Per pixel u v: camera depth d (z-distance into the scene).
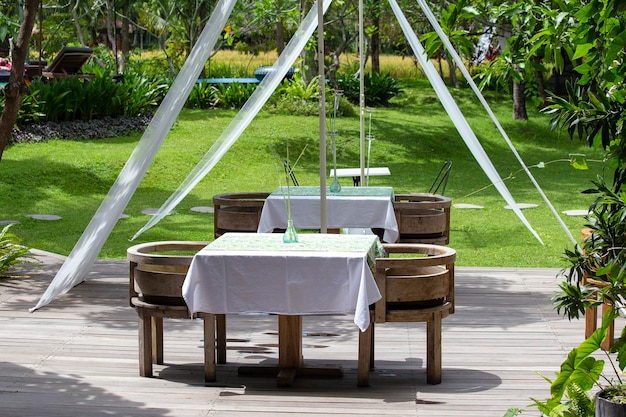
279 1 14.94
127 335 5.31
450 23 4.60
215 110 18.14
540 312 5.89
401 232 6.51
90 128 15.01
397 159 15.64
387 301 4.27
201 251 4.25
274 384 4.40
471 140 7.26
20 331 5.38
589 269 3.35
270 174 13.73
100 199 11.51
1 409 3.99
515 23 4.43
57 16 25.22
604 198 3.00
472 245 8.95
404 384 4.38
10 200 10.91
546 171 15.20
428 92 22.03
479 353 4.92
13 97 6.33
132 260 4.41
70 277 6.07
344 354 4.94
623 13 2.82
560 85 18.72
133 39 34.81
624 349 3.10
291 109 17.69
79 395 4.21
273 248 4.31
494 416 3.89
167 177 12.99
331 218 6.45
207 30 5.65
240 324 5.65
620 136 2.91
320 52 5.30
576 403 3.35
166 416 3.92
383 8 18.31
